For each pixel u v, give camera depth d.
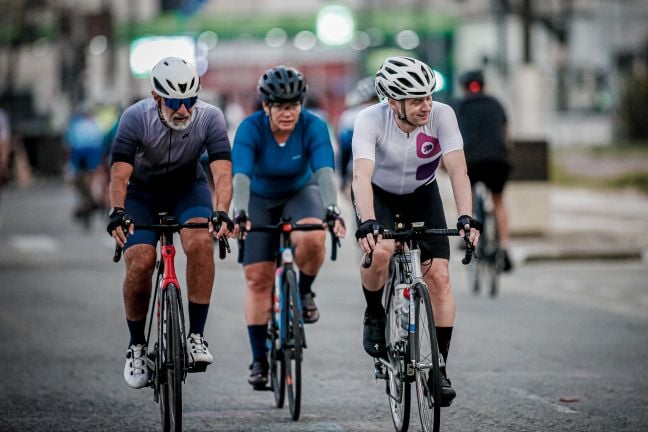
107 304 24.70
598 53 105.88
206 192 14.11
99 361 18.55
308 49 77.12
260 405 15.49
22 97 102.38
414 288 12.95
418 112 12.90
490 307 24.52
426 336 12.75
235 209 14.81
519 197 36.22
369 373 17.52
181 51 81.06
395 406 13.72
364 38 91.94
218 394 16.22
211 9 95.44
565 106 103.06
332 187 15.09
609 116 102.44
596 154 79.56
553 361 18.53
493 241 26.30
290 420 14.48
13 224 43.25
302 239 15.51
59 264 31.78
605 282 28.53
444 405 12.92
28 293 26.36
